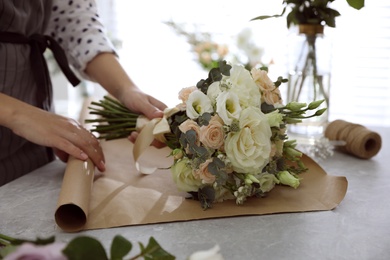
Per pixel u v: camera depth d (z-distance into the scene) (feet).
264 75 3.17
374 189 3.39
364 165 4.09
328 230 2.61
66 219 2.67
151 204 2.95
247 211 2.85
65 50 4.65
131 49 10.00
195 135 2.82
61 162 4.11
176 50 9.90
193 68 9.93
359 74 9.64
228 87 2.95
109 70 4.38
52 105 4.52
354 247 2.39
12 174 3.80
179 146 3.14
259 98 3.05
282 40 9.50
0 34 3.79
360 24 9.42
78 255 1.47
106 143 4.45
